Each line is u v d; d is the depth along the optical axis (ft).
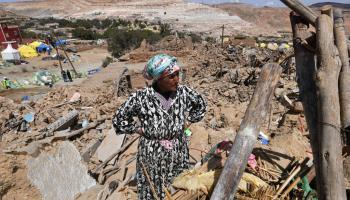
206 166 12.75
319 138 9.87
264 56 84.07
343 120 11.03
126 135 25.17
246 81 63.46
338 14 12.64
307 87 11.65
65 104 44.55
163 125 11.97
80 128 33.76
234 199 10.95
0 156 14.38
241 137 10.41
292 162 13.43
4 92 91.40
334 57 10.53
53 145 17.06
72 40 264.72
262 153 14.14
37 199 15.23
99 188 17.98
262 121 10.69
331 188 9.16
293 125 25.00
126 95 60.75
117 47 168.96
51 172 16.29
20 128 35.06
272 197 10.98
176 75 11.55
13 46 207.82
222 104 45.27
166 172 12.47
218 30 505.25
